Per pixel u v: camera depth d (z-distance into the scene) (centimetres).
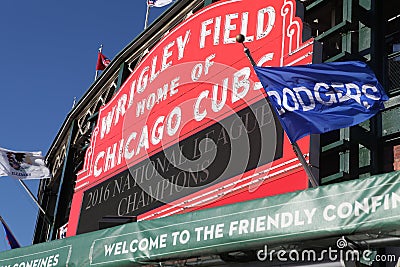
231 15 1396
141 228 959
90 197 1681
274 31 1248
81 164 2223
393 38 1220
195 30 1494
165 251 910
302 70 965
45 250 1127
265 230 805
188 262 1028
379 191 718
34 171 2081
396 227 694
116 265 970
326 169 1197
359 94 946
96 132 1802
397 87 1135
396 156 1077
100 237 1017
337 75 964
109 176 1630
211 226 865
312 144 1035
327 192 764
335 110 925
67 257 1064
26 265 1154
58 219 2148
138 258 942
